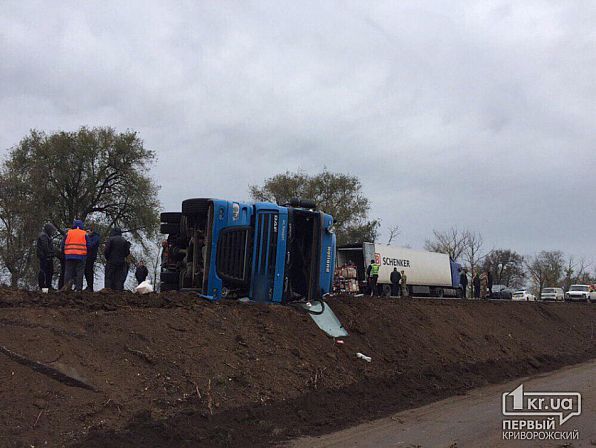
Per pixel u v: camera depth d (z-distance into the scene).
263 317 10.99
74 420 6.47
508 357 17.50
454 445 7.86
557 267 99.62
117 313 8.81
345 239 56.03
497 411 10.44
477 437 8.39
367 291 30.88
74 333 7.81
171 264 13.37
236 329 10.12
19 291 10.15
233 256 12.17
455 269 43.72
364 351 12.35
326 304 13.45
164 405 7.42
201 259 12.45
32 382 6.64
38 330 7.48
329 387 10.02
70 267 12.49
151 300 10.52
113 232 13.77
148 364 7.98
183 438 6.97
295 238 13.44
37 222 32.50
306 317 12.12
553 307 28.77
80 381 6.98
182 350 8.66
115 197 38.88
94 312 8.70
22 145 36.59
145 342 8.38
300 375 9.83
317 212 13.49
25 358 6.84
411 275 38.31
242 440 7.48
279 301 12.55
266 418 8.27
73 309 8.58
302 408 8.98
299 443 7.72
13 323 7.51
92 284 13.77
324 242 13.66
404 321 15.16
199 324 9.62
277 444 7.60
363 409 9.85
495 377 14.96
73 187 37.78
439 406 10.84
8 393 6.35
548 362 18.98
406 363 12.88
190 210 12.36
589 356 22.41
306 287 13.35
